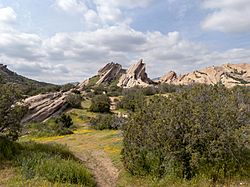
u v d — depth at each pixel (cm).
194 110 1094
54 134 3722
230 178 990
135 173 1223
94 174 1368
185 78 14812
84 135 3538
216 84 1336
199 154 1030
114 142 2588
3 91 1555
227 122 1067
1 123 1533
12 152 1413
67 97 6116
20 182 963
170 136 1102
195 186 951
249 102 1220
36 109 5259
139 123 1262
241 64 17162
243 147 1055
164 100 1268
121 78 13650
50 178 1054
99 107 5847
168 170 1084
